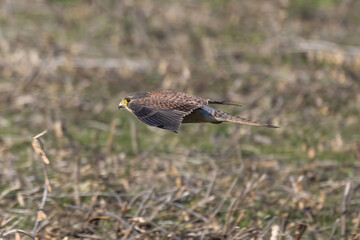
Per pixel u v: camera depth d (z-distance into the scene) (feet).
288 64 59.36
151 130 48.29
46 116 48.39
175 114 26.53
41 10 72.38
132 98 28.32
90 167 40.40
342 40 66.28
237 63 60.08
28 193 36.73
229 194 34.99
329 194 38.45
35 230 30.45
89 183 38.19
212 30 68.28
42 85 53.67
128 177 39.42
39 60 56.29
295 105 51.52
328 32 68.08
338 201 37.40
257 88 54.60
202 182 38.86
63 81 54.85
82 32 66.90
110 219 33.78
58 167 40.68
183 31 67.31
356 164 42.22
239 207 35.47
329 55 58.80
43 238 32.22
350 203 36.29
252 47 64.08
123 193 37.47
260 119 49.93
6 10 70.69
